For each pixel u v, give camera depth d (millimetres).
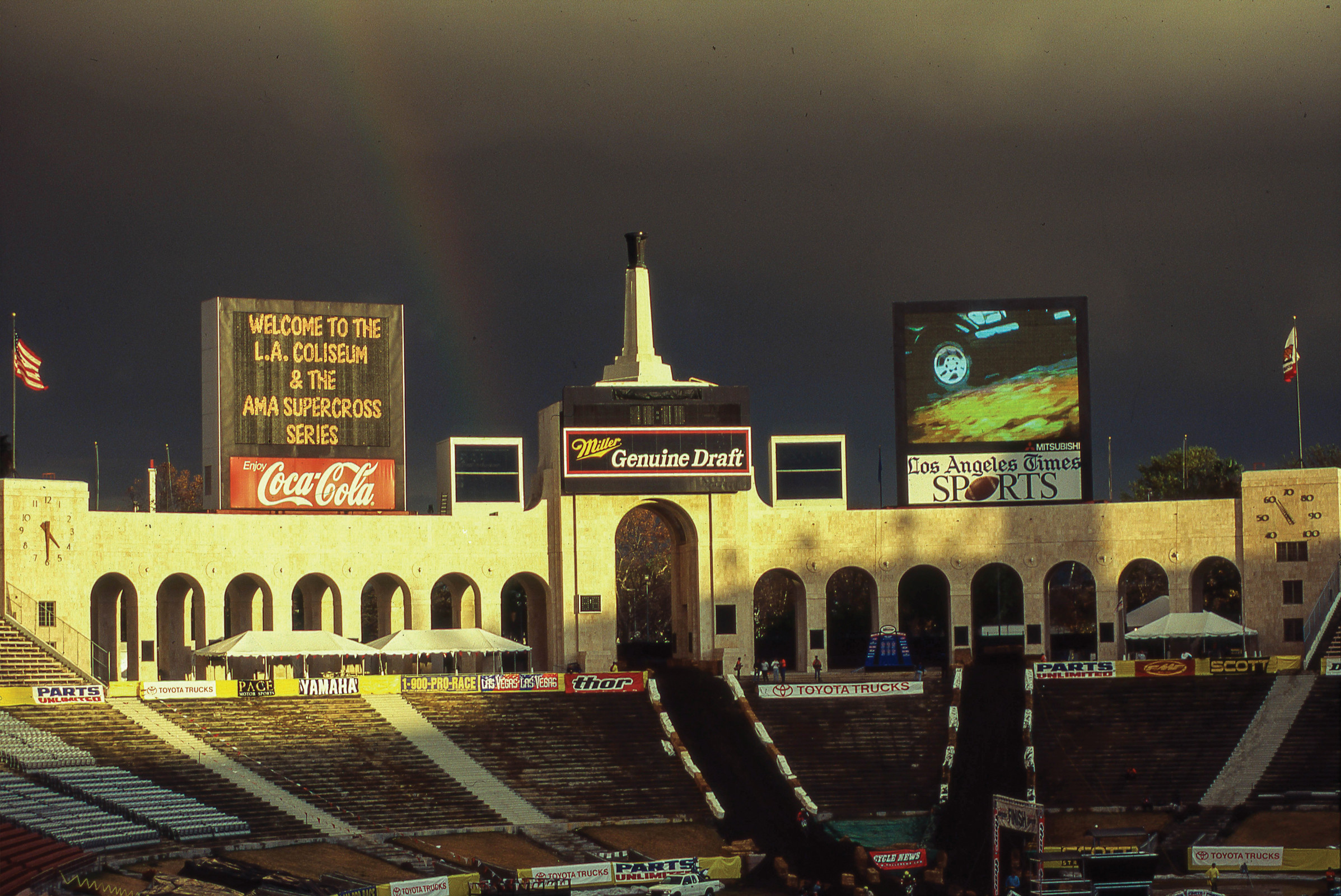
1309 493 117375
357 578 112875
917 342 121750
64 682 99562
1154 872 82938
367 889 79000
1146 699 111188
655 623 187000
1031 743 106625
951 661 120500
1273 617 117875
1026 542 121375
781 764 104375
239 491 110438
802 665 120562
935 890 90438
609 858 89938
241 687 102188
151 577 106812
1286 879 89938
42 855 75938
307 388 112625
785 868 91000
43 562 102750
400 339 115562
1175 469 172375
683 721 108812
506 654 122375
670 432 117312
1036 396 121688
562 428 115875
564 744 104688
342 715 103062
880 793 102562
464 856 88250
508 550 117125
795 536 120500
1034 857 85812
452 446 116812
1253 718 108062
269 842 86125
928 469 121500
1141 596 184125
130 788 88000
